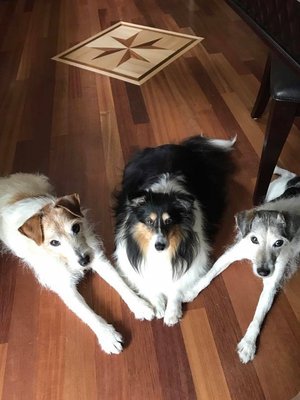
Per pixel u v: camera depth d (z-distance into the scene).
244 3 1.65
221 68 3.47
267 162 2.15
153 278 1.95
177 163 2.15
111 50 3.83
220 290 1.98
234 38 3.86
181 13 4.36
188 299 1.93
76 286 2.03
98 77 3.49
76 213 1.85
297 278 2.01
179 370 1.71
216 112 3.02
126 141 2.84
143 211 1.76
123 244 1.95
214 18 4.21
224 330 1.83
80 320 1.90
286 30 1.42
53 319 1.91
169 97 3.20
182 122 2.96
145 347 1.79
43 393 1.68
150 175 2.08
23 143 2.89
